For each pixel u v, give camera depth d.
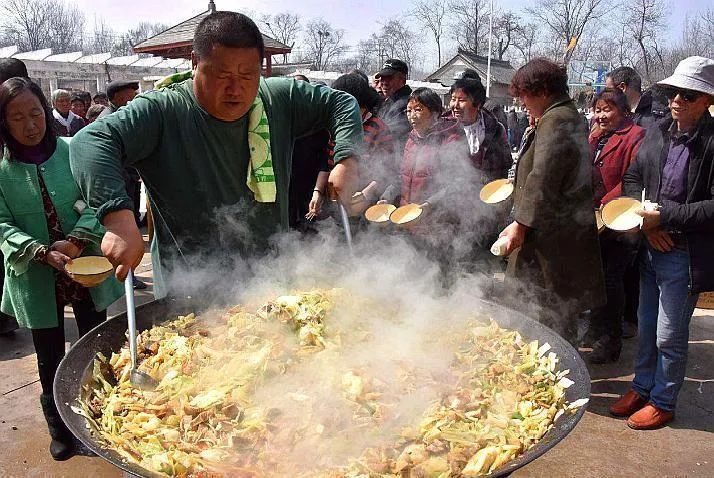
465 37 42.06
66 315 3.78
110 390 1.37
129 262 1.30
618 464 2.29
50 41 39.69
